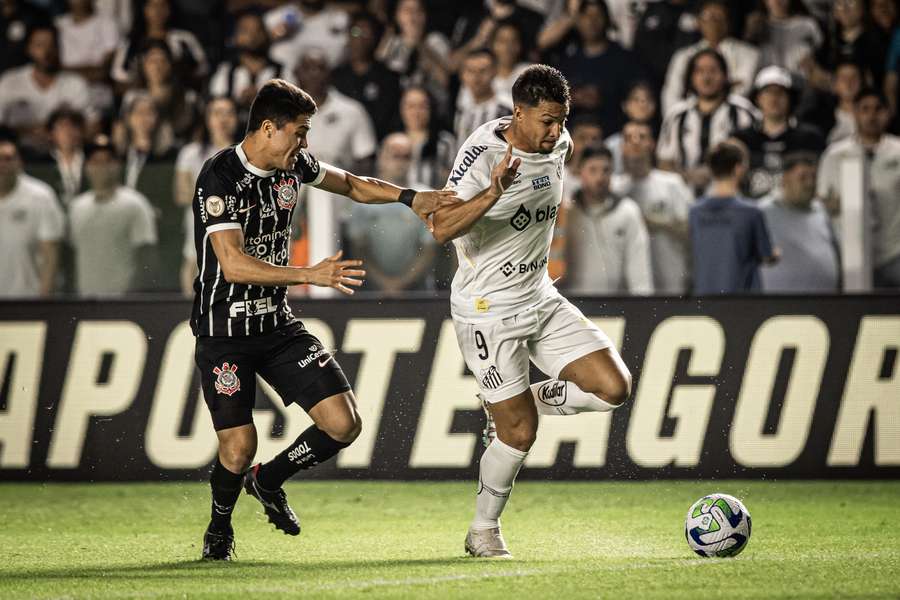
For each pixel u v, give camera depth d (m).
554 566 16.56
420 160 32.28
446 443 28.30
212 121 35.91
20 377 28.78
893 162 28.64
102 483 28.55
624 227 29.00
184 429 28.55
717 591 14.26
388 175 29.27
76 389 28.73
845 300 28.36
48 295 29.41
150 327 28.73
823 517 23.36
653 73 39.09
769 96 35.50
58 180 29.30
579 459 28.30
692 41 39.09
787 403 28.25
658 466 28.17
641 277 29.12
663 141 36.28
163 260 29.33
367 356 28.53
